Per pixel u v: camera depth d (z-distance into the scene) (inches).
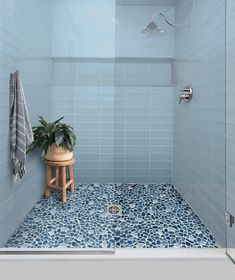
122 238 62.1
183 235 64.1
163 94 104.3
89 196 67.0
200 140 75.4
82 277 44.7
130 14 95.3
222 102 61.4
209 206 67.7
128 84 102.0
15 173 60.3
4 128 59.6
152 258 49.9
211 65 67.4
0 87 58.9
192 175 81.7
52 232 57.1
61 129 68.9
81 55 71.9
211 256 50.5
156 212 78.8
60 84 70.4
